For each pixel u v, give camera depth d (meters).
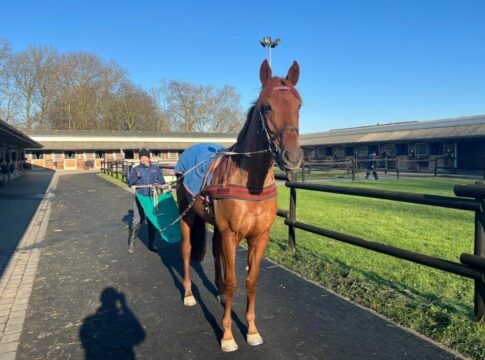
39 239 7.13
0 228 8.23
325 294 4.12
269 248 5.95
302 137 52.38
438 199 3.42
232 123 62.06
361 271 4.76
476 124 28.03
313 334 3.25
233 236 2.99
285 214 5.81
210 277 4.82
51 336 3.32
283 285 4.41
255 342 3.10
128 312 3.79
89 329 3.44
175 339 3.24
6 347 3.13
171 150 46.06
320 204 11.00
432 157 29.27
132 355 2.99
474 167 26.69
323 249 5.84
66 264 5.47
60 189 17.30
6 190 16.91
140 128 57.41
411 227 7.50
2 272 5.12
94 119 53.38
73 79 52.34
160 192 5.98
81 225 8.56
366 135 36.38
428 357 2.85
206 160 3.66
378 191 4.10
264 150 2.72
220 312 3.77
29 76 49.56
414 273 4.65
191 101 60.47
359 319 3.51
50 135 40.09
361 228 7.41
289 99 2.52
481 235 3.12
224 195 2.93
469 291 4.03
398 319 3.46
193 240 4.26
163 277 4.85
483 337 3.01
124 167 20.28
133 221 5.96
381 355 2.90
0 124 10.72
